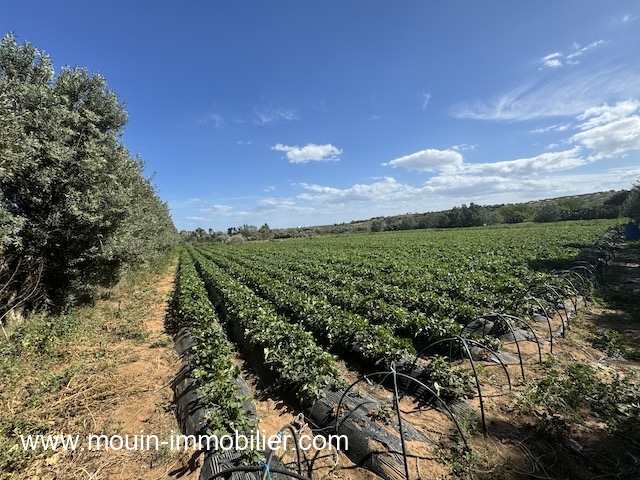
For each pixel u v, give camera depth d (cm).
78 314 1220
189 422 554
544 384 580
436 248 2759
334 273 1694
